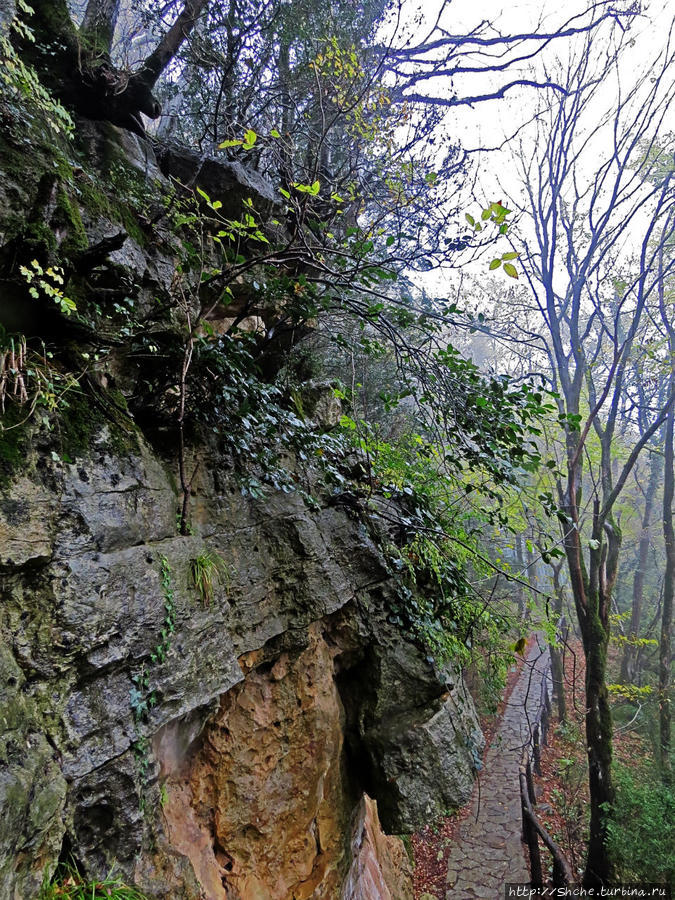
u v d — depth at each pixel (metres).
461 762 4.49
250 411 3.40
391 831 4.19
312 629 4.00
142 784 2.29
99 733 2.09
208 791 3.20
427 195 4.96
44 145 2.53
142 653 2.31
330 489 4.44
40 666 1.93
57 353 2.42
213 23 4.52
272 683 3.71
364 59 5.34
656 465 16.88
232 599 3.29
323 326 5.62
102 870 2.07
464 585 5.08
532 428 3.62
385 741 4.28
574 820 8.68
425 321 3.57
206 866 2.92
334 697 4.23
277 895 3.47
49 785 1.82
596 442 11.09
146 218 3.40
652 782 8.91
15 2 2.73
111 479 2.40
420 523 4.61
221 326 4.22
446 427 3.68
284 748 3.69
